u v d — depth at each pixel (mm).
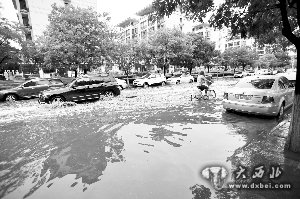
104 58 21812
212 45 35938
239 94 7836
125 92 18891
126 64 26953
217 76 39375
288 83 8680
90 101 13945
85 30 19297
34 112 10836
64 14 19219
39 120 8969
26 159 5039
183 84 27297
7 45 19203
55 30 19219
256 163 4344
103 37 20656
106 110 10555
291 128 4871
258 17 5246
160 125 7379
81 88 13438
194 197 3348
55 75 35250
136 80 24906
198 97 12914
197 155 4824
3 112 11273
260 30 5613
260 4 4754
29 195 3598
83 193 3576
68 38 18641
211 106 10500
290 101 8578
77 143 5965
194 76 33000
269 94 7246
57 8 19703
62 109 11312
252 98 7500
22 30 19969
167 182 3795
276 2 5168
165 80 26609
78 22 19344
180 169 4234
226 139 5742
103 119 8648
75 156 5102
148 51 27953
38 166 4656
